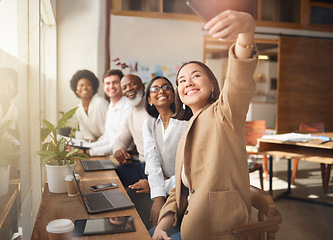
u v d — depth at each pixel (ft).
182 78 4.17
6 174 3.44
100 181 5.89
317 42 18.76
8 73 3.66
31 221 5.26
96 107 13.55
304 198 10.77
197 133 3.83
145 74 15.64
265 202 3.73
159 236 4.19
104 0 14.38
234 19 2.28
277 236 7.88
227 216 3.48
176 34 16.10
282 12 17.98
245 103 3.28
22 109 4.65
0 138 3.17
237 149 3.60
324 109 19.11
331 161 8.18
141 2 15.47
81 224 3.73
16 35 4.22
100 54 14.20
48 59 13.03
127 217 3.96
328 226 8.54
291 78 18.37
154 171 6.30
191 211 3.62
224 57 27.37
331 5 18.78
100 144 9.83
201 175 3.71
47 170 5.18
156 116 6.96
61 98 13.48
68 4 13.76
